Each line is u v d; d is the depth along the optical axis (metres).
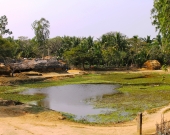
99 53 70.19
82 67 68.19
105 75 53.94
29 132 13.79
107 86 37.44
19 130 14.09
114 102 24.67
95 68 66.94
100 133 14.07
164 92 29.78
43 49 84.44
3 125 15.03
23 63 53.47
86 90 33.75
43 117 17.66
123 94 29.41
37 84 40.00
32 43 86.06
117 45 73.31
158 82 39.72
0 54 45.78
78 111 21.17
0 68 47.72
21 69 51.31
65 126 15.50
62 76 49.72
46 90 34.00
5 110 19.08
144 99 25.73
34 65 54.28
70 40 85.31
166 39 14.98
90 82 42.19
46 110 19.92
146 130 14.58
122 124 16.52
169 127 12.59
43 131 14.11
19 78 43.38
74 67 67.75
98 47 73.75
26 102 25.30
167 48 15.84
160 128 12.34
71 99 27.06
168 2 14.14
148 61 70.62
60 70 58.16
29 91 32.94
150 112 19.34
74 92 32.09
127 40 77.56
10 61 52.38
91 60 66.69
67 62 68.31
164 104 23.11
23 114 18.27
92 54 67.50
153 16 16.16
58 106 23.42
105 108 22.11
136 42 77.44
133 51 74.19
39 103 24.92
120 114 19.67
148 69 68.44
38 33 83.69
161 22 14.65
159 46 69.19
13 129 14.23
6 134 13.23
